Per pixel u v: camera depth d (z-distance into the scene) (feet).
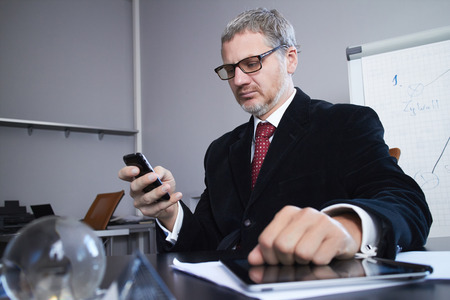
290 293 1.02
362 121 3.26
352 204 1.73
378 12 6.45
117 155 11.01
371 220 1.65
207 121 9.20
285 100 3.80
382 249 1.62
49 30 10.21
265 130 3.69
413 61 5.15
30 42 9.87
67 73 10.37
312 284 1.06
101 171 10.64
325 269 1.26
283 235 1.35
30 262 0.87
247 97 3.66
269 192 3.25
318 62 7.19
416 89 5.07
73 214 9.99
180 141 9.85
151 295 0.77
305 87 7.37
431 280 1.17
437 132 4.86
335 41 6.98
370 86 5.39
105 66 11.09
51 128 9.88
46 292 0.87
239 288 1.08
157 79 10.76
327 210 1.78
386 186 2.50
